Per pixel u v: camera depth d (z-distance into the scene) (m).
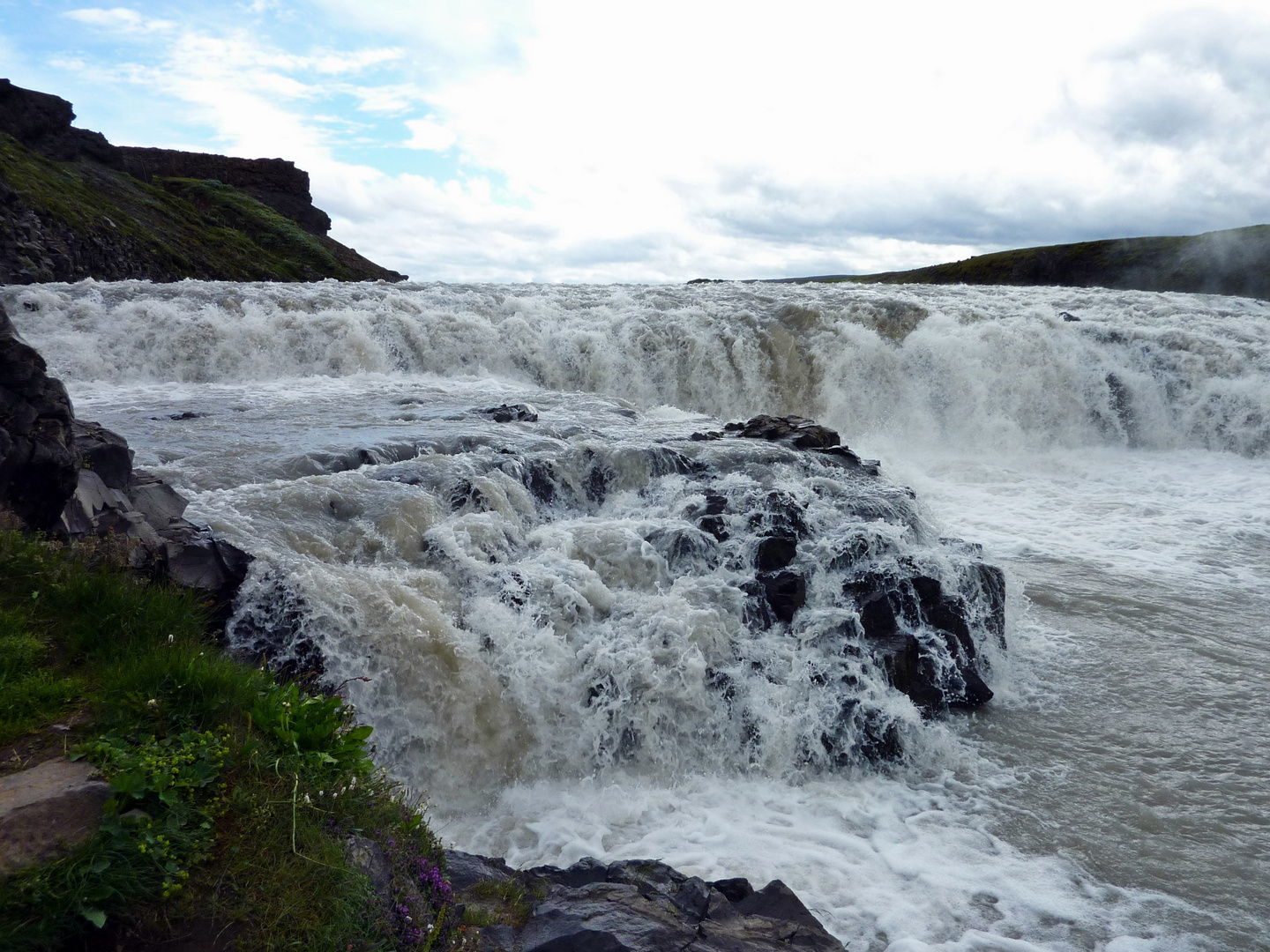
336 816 3.75
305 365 20.22
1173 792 6.97
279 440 11.51
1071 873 5.88
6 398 5.43
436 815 6.38
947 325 23.78
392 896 3.55
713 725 7.41
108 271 39.22
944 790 6.96
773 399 22.94
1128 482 18.52
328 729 4.12
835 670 7.90
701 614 7.99
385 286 30.53
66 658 4.54
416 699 6.69
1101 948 5.13
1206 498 17.09
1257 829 6.48
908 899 5.50
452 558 8.02
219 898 3.15
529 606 7.70
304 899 3.24
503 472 9.92
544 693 7.21
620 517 10.34
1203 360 22.89
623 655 7.42
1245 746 7.80
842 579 9.09
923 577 8.92
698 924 4.33
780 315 24.59
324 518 8.09
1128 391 22.56
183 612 5.48
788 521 9.75
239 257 57.19
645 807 6.61
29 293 19.72
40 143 52.62
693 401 22.81
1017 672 9.36
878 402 22.98
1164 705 8.62
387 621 6.81
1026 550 13.79
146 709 3.98
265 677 4.73
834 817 6.53
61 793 3.26
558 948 3.91
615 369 22.56
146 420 13.27
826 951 4.34
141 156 80.31
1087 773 7.27
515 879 4.54
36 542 5.25
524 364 22.16
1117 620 10.91
